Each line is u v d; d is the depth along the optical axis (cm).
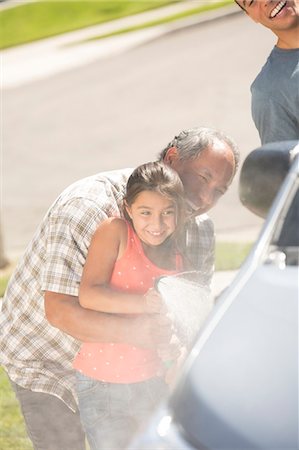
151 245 612
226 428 390
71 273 636
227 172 624
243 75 3731
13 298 693
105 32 5228
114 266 617
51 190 2661
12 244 2153
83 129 3341
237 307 451
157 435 408
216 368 418
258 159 525
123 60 4453
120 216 647
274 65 796
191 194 624
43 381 692
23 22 5678
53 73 4453
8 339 698
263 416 388
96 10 5722
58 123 3481
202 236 664
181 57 4231
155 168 596
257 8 789
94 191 649
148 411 624
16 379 698
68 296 634
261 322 435
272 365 409
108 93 3834
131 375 620
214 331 441
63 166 2916
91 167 2892
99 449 636
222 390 405
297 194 514
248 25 4606
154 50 4528
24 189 2683
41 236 668
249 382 404
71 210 643
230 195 2184
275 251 489
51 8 5809
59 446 705
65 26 5544
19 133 3397
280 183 518
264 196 523
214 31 4628
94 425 634
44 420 704
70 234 639
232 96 3462
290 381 400
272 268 475
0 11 5891
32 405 702
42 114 3656
